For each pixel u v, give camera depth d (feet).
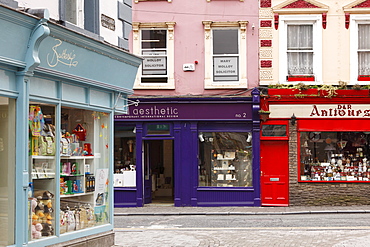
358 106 65.16
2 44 27.14
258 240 40.47
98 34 38.32
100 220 37.88
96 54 35.01
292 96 65.21
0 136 29.04
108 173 39.17
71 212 34.45
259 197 66.44
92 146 37.35
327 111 65.41
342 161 65.98
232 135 67.56
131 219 57.88
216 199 67.21
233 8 67.05
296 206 65.98
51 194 32.27
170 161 79.15
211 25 67.15
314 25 66.49
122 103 41.47
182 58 67.46
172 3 67.62
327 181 65.77
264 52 66.39
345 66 65.87
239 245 38.45
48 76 31.53
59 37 30.68
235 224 51.39
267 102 65.87
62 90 33.04
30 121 30.58
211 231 46.39
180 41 67.56
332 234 42.80
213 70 67.67
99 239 36.76
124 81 40.55
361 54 66.13
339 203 65.77
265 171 66.54
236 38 67.62
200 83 67.26
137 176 67.67
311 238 40.88
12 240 28.68
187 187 67.31
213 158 67.77
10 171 28.84
